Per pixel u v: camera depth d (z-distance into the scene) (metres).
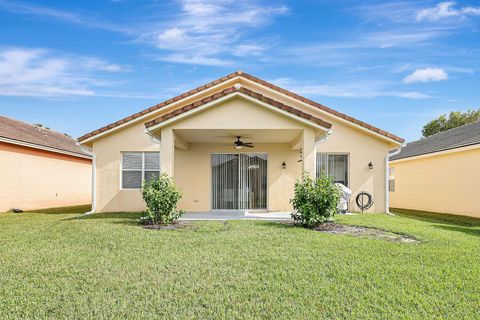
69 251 6.51
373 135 13.95
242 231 8.59
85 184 21.50
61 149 18.56
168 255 6.20
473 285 4.76
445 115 35.50
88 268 5.46
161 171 10.52
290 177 14.35
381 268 5.45
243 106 10.66
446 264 5.73
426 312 3.95
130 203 13.88
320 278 5.00
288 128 10.66
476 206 13.89
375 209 13.89
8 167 15.33
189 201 14.26
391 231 8.91
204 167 14.42
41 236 7.98
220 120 10.63
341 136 14.08
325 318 3.80
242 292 4.50
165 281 4.88
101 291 4.52
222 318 3.81
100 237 7.78
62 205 19.08
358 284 4.77
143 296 4.37
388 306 4.09
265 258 5.98
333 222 10.19
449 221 12.46
